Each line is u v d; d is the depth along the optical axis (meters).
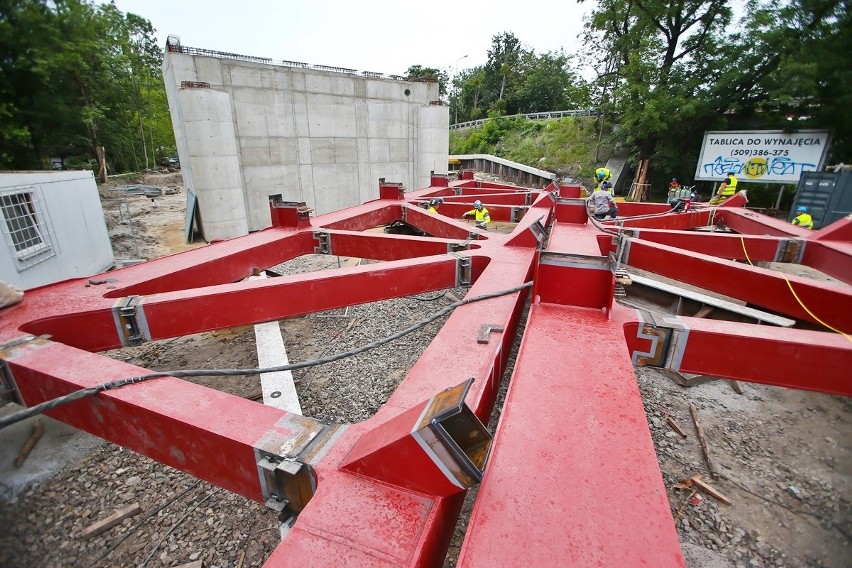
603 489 1.11
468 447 1.08
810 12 14.03
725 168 16.08
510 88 49.19
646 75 17.86
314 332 4.91
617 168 20.62
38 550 2.33
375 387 3.77
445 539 1.16
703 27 17.81
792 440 3.22
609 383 1.59
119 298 2.46
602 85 22.80
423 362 1.80
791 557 2.32
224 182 10.27
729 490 2.76
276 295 2.72
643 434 1.32
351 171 13.61
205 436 1.40
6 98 14.54
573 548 0.95
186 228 11.03
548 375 1.64
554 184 8.41
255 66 11.22
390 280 3.10
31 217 5.03
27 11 13.60
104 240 7.26
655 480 1.14
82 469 2.87
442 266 3.32
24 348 1.92
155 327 2.42
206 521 2.50
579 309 2.27
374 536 1.01
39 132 15.97
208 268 3.32
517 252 3.61
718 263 3.44
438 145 14.53
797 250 4.30
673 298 4.91
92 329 2.31
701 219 6.75
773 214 15.60
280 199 4.62
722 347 1.98
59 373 1.72
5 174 4.57
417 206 6.65
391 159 14.38
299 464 1.25
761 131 15.23
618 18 19.83
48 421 3.24
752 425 3.38
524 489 1.11
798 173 14.95
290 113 12.04
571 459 1.21
